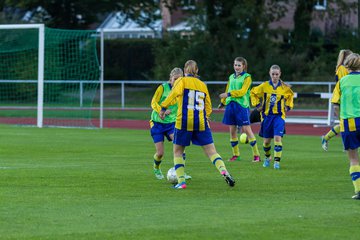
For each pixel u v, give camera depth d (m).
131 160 39.22
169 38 113.19
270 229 20.75
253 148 39.84
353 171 26.44
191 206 24.50
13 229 20.64
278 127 36.56
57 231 20.39
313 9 114.94
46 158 39.91
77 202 25.27
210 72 105.50
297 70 103.12
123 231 20.41
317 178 32.41
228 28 109.19
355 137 26.27
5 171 33.75
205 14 110.81
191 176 32.66
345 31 114.25
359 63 26.55
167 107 28.95
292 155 43.19
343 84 26.50
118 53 129.88
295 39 111.81
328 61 106.69
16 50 88.12
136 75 129.00
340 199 26.23
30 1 115.06
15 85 94.19
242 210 23.72
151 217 22.44
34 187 28.80
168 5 113.44
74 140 51.56
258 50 107.44
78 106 87.69
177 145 29.03
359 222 21.78
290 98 37.09
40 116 65.00
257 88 37.31
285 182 30.97
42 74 64.69
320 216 22.69
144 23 122.38
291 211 23.55
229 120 40.34
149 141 51.38
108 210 23.67
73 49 90.25
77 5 120.38
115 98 104.81
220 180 31.42
